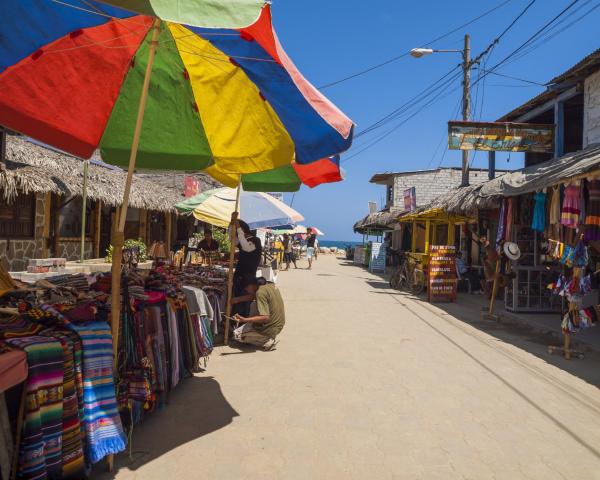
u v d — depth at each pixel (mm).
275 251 26828
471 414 4676
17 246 10922
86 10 3723
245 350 7027
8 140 9984
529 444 4031
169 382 4602
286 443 3947
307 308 11242
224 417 4465
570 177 6871
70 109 4723
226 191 10102
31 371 2645
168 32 4184
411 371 6094
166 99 5035
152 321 4223
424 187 28516
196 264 10039
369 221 29656
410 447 3926
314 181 5836
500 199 10289
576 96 10852
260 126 4855
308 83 3965
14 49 4000
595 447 3994
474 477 3467
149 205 14562
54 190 9836
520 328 9328
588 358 6973
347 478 3408
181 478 3348
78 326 3170
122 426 3582
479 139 11273
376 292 15031
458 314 10977
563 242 7781
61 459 2783
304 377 5734
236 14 2707
